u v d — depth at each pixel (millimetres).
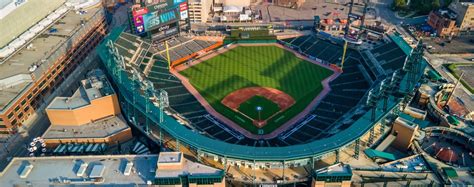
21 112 125000
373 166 98812
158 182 89312
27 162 95500
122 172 92375
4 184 88875
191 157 102188
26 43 151875
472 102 136375
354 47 168000
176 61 162625
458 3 186625
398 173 95938
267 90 145625
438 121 123500
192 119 126312
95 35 178000
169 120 106375
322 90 144750
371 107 112625
